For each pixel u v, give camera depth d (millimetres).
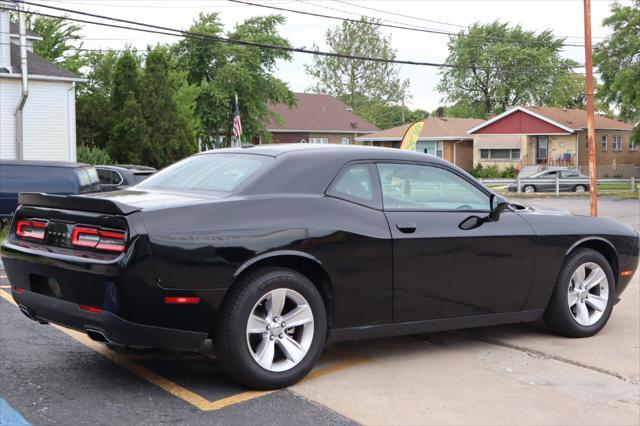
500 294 5809
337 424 4195
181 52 44031
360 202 5203
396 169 5480
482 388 4938
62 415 4246
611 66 38219
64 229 4758
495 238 5711
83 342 5945
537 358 5738
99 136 31859
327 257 4918
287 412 4371
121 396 4602
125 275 4281
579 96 83312
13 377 4973
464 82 67812
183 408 4398
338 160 5242
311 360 4871
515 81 64562
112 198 4859
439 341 6238
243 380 4664
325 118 61344
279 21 45688
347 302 5051
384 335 5305
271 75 46031
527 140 49531
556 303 6211
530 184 36688
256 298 4625
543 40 67188
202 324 4508
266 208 4777
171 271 4363
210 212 4578
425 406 4543
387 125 84312
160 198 4836
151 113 31031
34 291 4938
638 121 40656
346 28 81938
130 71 31609
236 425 4137
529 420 4348
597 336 6484
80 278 4469
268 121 49094
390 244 5172
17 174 14273
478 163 51594
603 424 4316
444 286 5469
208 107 43562
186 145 31688
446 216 5535
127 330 4367
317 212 4945
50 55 43938
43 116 26391
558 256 6129
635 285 9250
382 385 4953
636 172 47625
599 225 6516
